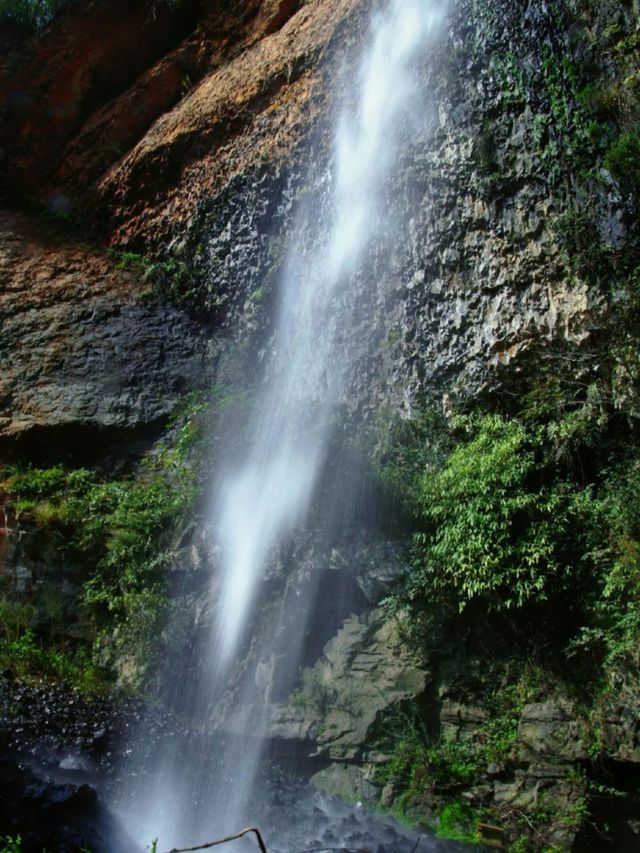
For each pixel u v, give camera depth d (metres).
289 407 8.30
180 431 9.14
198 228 11.06
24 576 8.38
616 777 5.67
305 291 9.47
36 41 13.48
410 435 7.63
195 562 7.89
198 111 11.73
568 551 6.39
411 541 6.98
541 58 7.21
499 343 7.23
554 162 6.96
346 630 6.94
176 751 6.73
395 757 6.29
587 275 6.61
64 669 7.78
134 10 13.69
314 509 7.44
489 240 7.42
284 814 6.05
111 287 11.16
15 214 12.62
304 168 9.90
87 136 13.04
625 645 5.82
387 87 8.86
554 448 6.75
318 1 11.35
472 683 6.35
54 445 9.19
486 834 5.76
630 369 6.37
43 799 5.45
